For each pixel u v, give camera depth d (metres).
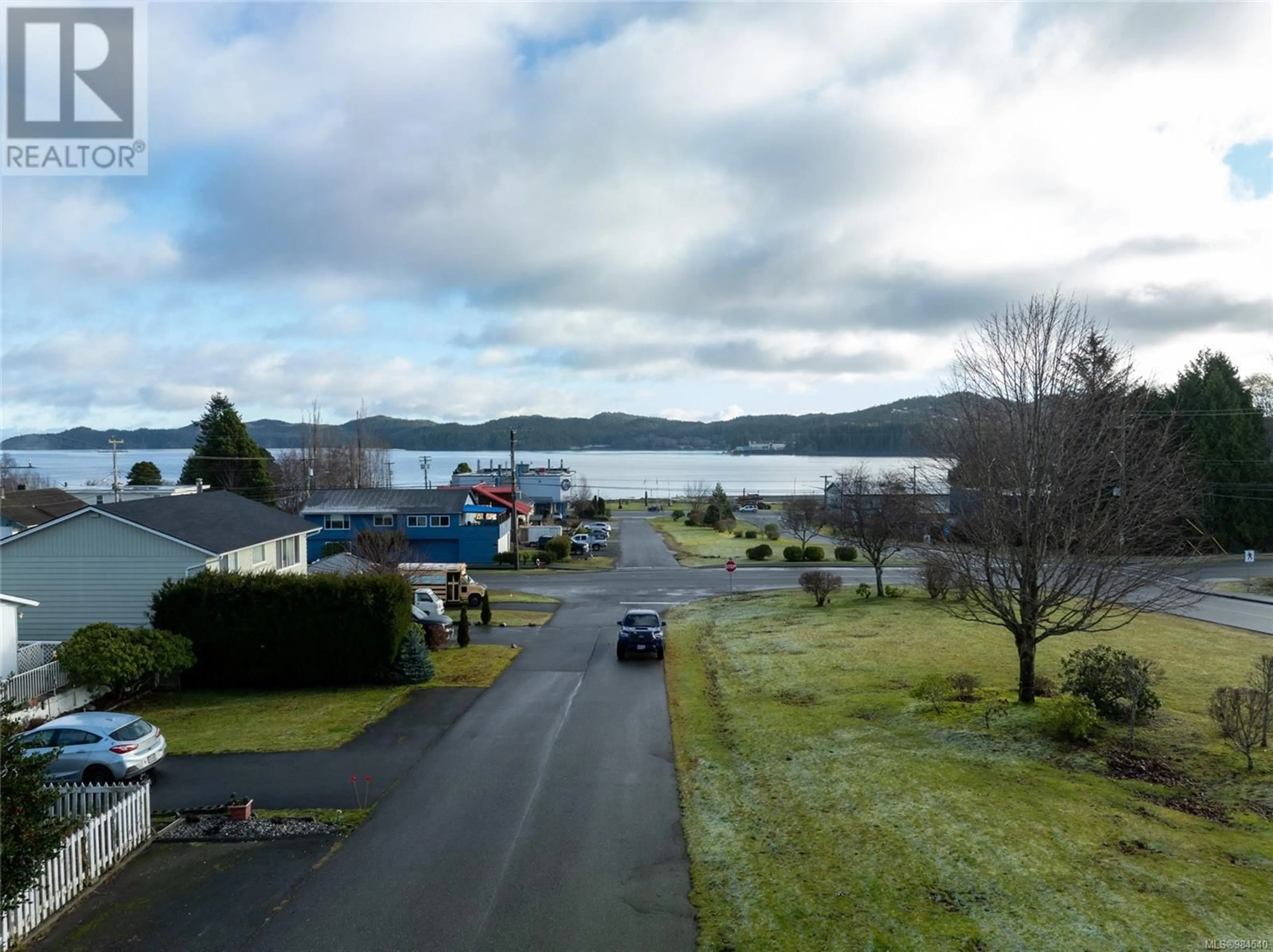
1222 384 54.88
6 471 110.44
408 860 11.48
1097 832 11.43
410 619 23.86
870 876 10.45
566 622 32.62
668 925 9.57
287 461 83.50
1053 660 22.53
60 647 20.23
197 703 21.22
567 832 12.34
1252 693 14.15
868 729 16.78
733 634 28.73
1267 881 10.00
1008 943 8.78
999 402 18.14
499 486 93.50
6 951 9.23
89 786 12.21
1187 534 43.50
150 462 73.69
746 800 13.34
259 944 9.34
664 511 115.81
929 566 27.17
